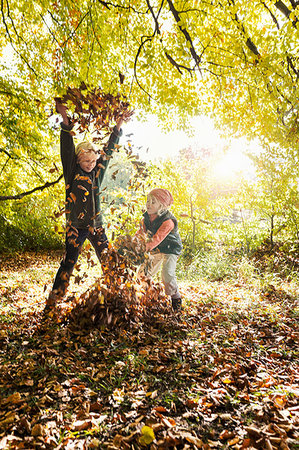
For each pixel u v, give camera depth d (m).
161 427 1.88
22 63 5.26
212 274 7.26
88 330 3.30
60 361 2.66
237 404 2.16
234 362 2.74
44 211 12.12
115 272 3.59
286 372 2.62
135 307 3.62
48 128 6.68
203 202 9.74
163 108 4.28
